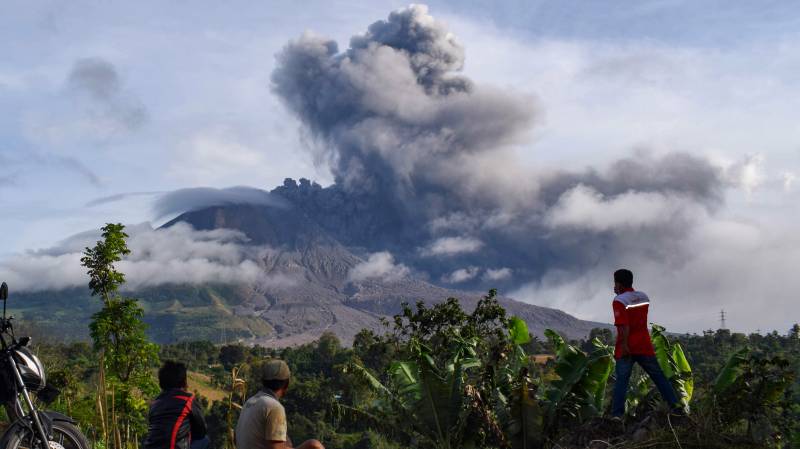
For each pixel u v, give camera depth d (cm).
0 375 611
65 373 1833
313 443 587
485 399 1032
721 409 788
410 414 1115
